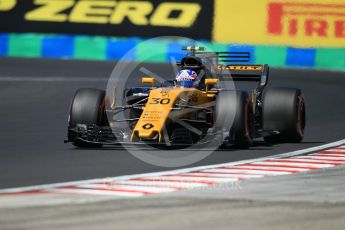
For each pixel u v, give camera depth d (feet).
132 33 276.41
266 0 267.39
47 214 69.46
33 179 90.68
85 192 81.35
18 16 279.28
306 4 264.72
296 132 125.08
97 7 277.85
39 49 278.26
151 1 276.62
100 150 114.42
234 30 270.05
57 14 278.26
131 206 73.20
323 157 111.55
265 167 100.99
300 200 77.97
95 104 114.93
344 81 232.94
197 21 273.33
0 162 104.27
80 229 63.98
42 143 122.11
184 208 72.54
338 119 162.40
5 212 70.18
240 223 66.80
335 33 263.49
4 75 220.43
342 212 72.18
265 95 125.29
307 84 222.07
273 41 267.18
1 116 153.38
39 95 184.03
